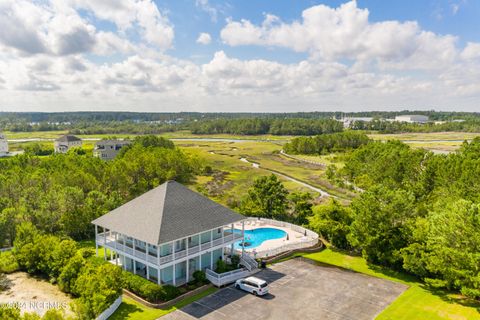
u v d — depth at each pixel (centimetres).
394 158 8262
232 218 4353
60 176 6344
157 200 4084
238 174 10975
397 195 4325
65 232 5234
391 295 3647
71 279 3634
